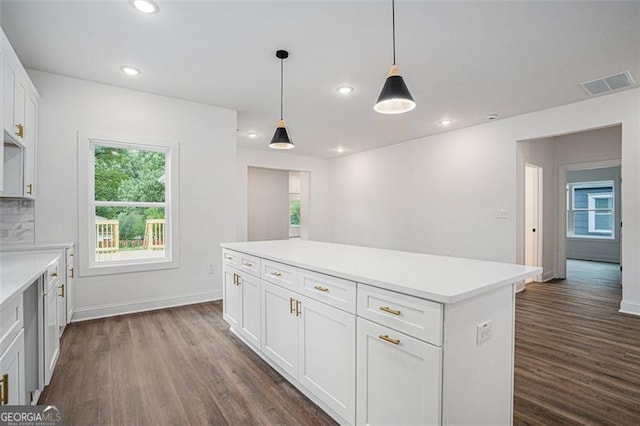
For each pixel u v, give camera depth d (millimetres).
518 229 4578
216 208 4152
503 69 3105
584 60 2920
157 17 2301
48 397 1983
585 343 2838
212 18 2311
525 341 2887
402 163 6215
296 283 2053
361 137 5844
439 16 2285
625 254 3666
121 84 3473
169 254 3887
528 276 1627
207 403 1943
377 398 1490
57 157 3234
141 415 1821
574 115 3984
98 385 2127
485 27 2416
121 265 3572
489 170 4836
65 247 2980
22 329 1537
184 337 2951
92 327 3174
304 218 8008
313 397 1956
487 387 1463
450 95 3764
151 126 3723
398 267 1789
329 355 1777
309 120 4828
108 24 2385
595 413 1848
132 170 3715
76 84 3320
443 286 1333
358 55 2857
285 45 2689
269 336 2369
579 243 8148
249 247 2885
